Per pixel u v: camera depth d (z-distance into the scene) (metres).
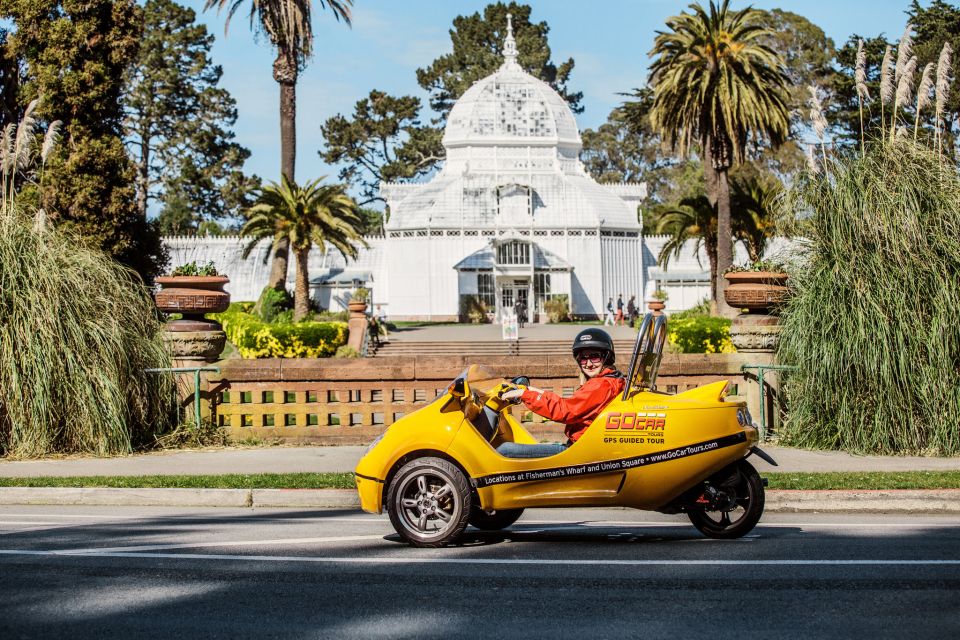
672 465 7.79
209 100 88.69
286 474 11.94
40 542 8.05
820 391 14.49
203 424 15.83
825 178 15.29
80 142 36.97
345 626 5.48
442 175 75.69
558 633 5.33
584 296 71.56
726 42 37.97
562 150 77.25
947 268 14.30
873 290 14.28
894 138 15.39
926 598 6.00
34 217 15.90
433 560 7.26
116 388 14.54
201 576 6.71
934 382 13.88
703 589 6.28
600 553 7.52
